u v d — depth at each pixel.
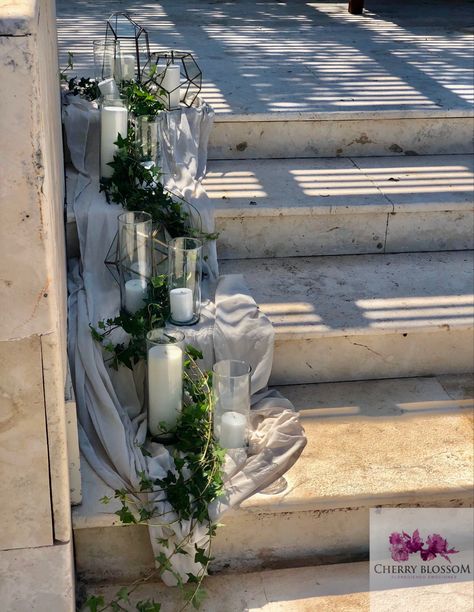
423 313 2.43
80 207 2.43
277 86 3.35
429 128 3.09
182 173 2.69
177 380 2.03
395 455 2.15
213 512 1.91
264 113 2.96
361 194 2.75
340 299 2.49
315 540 2.06
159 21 4.59
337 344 2.39
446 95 3.28
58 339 1.53
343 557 2.09
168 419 2.05
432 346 2.45
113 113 2.49
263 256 2.72
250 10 5.09
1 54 1.25
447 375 2.51
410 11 5.25
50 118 1.74
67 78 3.19
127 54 3.01
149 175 2.48
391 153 3.11
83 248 2.42
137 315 2.18
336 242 2.74
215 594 1.96
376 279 2.62
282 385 2.43
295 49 4.06
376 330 2.35
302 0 5.55
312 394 2.39
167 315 2.25
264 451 2.07
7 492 1.61
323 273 2.64
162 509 1.88
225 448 2.02
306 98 3.18
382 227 2.74
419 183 2.86
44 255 1.39
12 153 1.31
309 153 3.06
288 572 2.04
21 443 1.56
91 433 2.08
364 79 3.52
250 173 2.89
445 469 2.11
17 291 1.42
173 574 1.91
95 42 3.16
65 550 1.70
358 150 3.09
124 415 2.11
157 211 2.41
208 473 1.93
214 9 5.06
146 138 2.58
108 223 2.41
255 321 2.27
